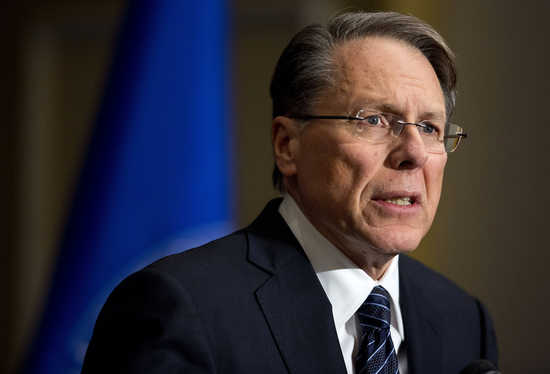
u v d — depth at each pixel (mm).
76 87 5445
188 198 3053
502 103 4387
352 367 1627
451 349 1912
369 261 1704
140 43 3137
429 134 1694
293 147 1752
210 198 3109
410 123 1615
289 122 1751
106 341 1503
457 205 4406
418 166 1597
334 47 1687
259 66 5078
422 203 1646
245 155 5062
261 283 1620
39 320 3033
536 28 4355
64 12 5379
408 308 1884
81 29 5398
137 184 3021
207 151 3121
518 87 4371
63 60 5488
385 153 1601
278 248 1717
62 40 5488
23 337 5316
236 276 1613
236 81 5094
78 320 2953
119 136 3053
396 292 1808
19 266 5398
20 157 5430
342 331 1652
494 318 4340
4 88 5539
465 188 4406
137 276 1549
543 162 4320
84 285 2967
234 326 1520
